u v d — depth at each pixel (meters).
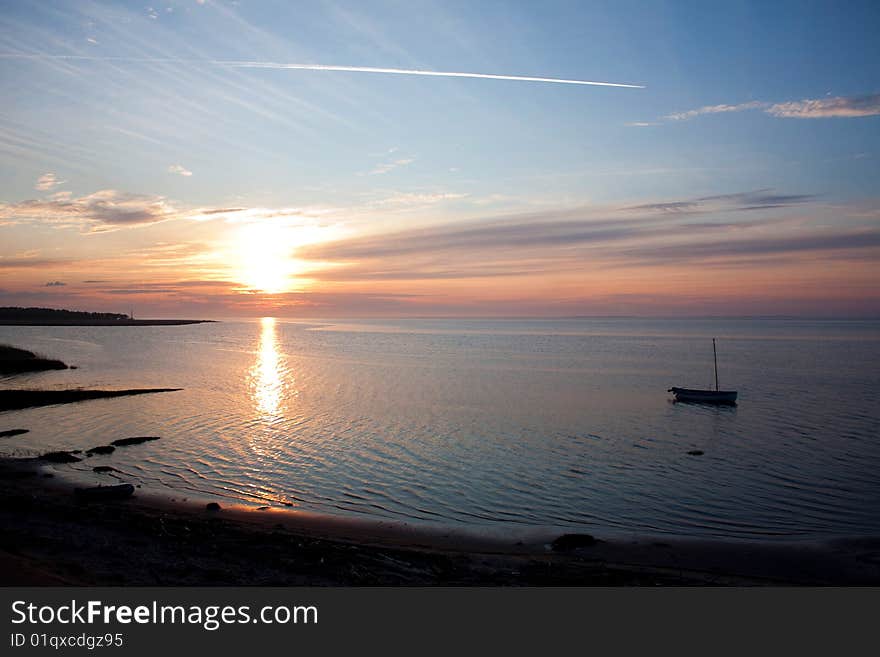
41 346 161.12
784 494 32.00
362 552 21.81
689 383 83.19
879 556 22.83
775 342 188.25
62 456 37.47
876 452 41.72
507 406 63.00
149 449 41.00
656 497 31.39
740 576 20.69
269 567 19.36
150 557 19.61
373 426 50.81
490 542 24.42
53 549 19.80
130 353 144.12
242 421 52.81
